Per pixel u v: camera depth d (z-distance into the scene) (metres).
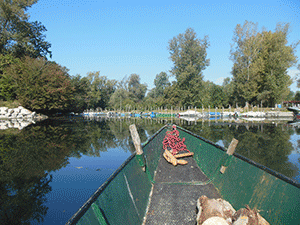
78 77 61.53
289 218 2.82
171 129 9.73
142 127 23.00
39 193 6.21
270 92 42.81
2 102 36.56
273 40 44.16
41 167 8.70
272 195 3.23
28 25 42.53
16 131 19.42
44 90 36.12
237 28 47.00
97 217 2.63
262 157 9.81
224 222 2.95
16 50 42.84
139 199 4.10
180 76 53.66
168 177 5.52
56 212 5.14
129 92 92.00
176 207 4.16
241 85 44.88
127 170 4.21
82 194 6.13
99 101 82.56
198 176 5.48
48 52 47.50
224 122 26.95
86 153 11.03
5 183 7.00
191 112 46.66
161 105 60.47
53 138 15.62
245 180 3.94
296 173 7.68
